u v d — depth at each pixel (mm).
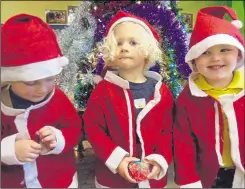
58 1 1176
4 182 715
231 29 735
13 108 705
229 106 770
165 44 1030
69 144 740
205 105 779
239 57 777
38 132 706
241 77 803
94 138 758
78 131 771
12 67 648
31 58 644
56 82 806
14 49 640
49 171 739
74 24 1075
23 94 699
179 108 800
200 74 809
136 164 731
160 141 783
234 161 773
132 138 755
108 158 735
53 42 684
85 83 972
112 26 787
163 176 766
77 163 832
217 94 787
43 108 730
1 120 707
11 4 1104
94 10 1083
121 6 1074
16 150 679
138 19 796
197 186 782
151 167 749
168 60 1020
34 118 721
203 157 797
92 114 774
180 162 787
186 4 1217
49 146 717
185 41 1029
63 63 702
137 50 755
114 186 772
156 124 773
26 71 645
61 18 1161
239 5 1171
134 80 791
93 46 1074
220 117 775
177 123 805
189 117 789
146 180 751
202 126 783
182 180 782
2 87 708
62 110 757
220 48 731
